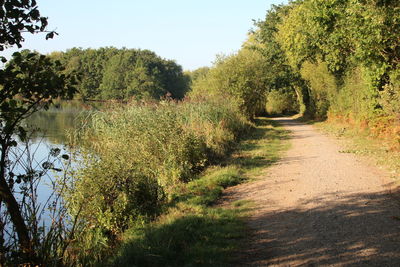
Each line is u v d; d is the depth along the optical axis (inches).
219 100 804.6
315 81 1258.6
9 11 136.6
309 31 830.5
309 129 1001.5
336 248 202.1
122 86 3026.6
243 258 197.0
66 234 210.1
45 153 472.1
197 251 203.0
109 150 350.3
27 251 149.9
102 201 275.0
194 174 416.2
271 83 1621.6
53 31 146.3
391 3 498.9
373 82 625.9
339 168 419.8
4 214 152.7
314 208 277.4
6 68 138.0
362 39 553.6
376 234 217.9
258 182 373.4
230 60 1107.9
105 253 229.6
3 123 144.8
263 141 709.3
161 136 434.6
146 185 310.3
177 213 271.4
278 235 227.8
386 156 463.2
